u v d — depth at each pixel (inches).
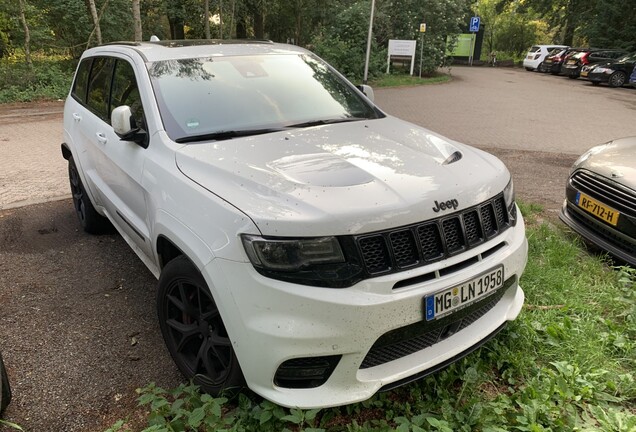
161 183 115.6
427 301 92.4
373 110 156.9
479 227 103.7
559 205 235.0
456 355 102.3
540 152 349.4
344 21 882.8
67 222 217.0
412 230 93.5
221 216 95.7
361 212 90.0
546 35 1822.1
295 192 94.5
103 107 168.9
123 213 145.5
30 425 103.3
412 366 96.3
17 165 307.0
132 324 140.0
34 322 140.8
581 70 937.5
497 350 120.6
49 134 397.7
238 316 91.6
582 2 1370.6
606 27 1148.5
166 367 122.1
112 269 172.9
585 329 129.5
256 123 132.8
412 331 93.8
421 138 130.3
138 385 115.6
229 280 92.1
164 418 99.3
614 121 484.7
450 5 984.9
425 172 105.2
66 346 130.0
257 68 151.9
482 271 100.8
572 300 144.6
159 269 126.5
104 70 173.9
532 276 155.0
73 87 210.4
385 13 940.0
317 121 139.0
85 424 103.7
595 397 108.0
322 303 86.8
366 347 89.4
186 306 108.6
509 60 1610.5
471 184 105.1
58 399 110.8
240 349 92.7
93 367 121.8
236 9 940.6
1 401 101.0
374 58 874.1
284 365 90.9
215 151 114.7
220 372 105.7
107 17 733.9
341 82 164.1
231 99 137.6
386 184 98.5
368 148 117.4
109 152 150.7
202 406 98.4
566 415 102.8
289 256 88.4
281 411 95.4
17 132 404.5
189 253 100.8
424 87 809.5
